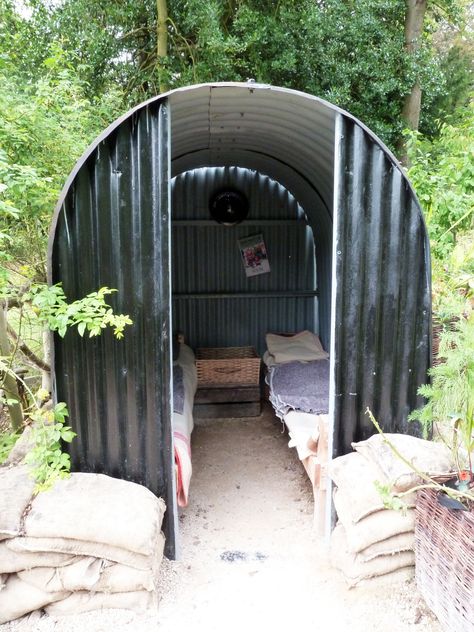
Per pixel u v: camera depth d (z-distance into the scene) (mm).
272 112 3062
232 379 4918
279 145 3988
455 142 4754
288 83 8078
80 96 4891
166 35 7457
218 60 7211
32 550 2074
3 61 3568
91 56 7387
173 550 2658
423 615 2223
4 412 4277
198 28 7355
